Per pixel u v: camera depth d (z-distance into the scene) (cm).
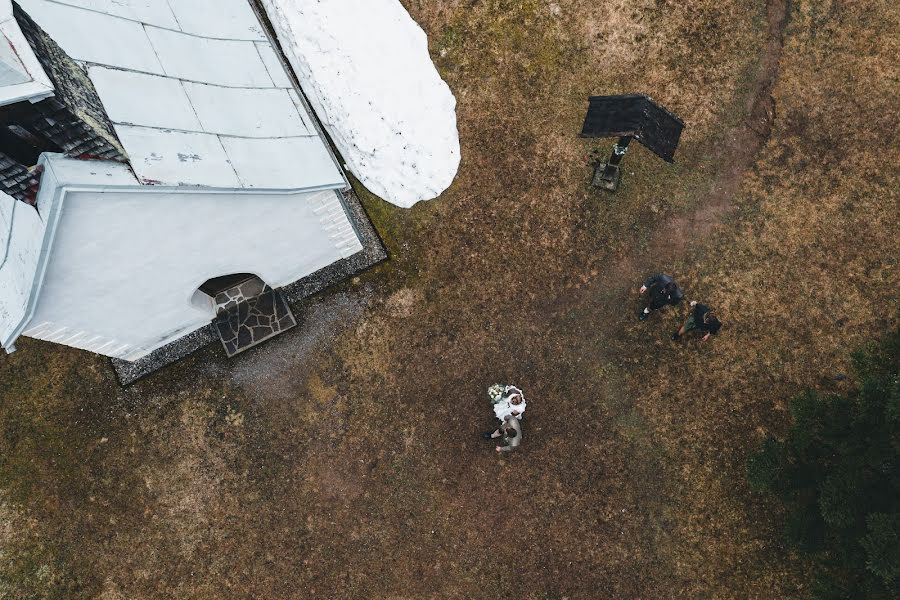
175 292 992
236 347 1148
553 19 1224
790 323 1133
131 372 1148
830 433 909
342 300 1166
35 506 1130
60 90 641
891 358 916
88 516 1123
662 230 1170
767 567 1074
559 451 1123
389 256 1178
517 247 1175
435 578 1102
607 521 1102
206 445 1136
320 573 1106
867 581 871
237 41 948
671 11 1214
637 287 1159
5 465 1142
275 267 1077
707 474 1104
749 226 1161
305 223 978
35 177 673
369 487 1123
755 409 1115
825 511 873
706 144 1185
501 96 1213
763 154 1176
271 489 1126
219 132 831
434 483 1122
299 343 1159
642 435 1120
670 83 1203
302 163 903
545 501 1112
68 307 887
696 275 1157
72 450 1141
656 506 1102
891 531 806
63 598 1107
